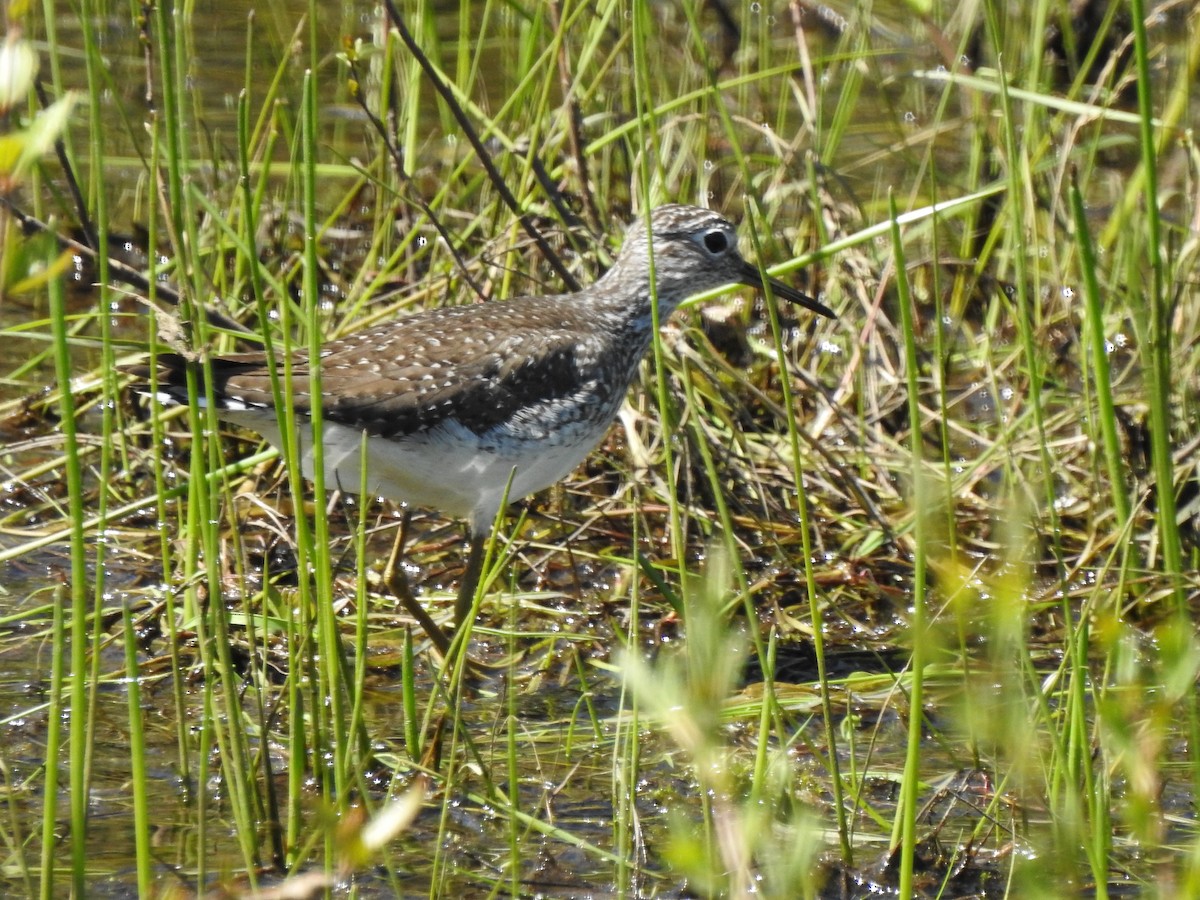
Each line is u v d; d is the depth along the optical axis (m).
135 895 8.05
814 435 13.71
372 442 10.64
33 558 12.12
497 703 10.62
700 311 14.50
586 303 11.95
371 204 16.78
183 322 8.78
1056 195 13.93
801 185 15.27
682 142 15.27
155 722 9.94
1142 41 8.63
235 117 17.59
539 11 14.36
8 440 13.72
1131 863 8.63
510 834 8.51
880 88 16.81
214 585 8.01
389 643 11.35
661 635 11.62
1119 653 6.19
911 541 12.50
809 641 11.62
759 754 7.56
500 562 8.56
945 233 16.31
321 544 8.11
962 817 9.21
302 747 8.39
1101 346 9.45
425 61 12.44
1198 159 14.19
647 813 9.12
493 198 15.05
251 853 8.02
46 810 7.14
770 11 18.81
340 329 13.30
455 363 10.71
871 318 14.20
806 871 6.86
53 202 15.73
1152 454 12.47
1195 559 12.20
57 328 6.60
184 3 11.88
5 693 10.20
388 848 8.66
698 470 12.96
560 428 11.14
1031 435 13.52
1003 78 10.85
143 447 13.41
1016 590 6.23
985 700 6.58
